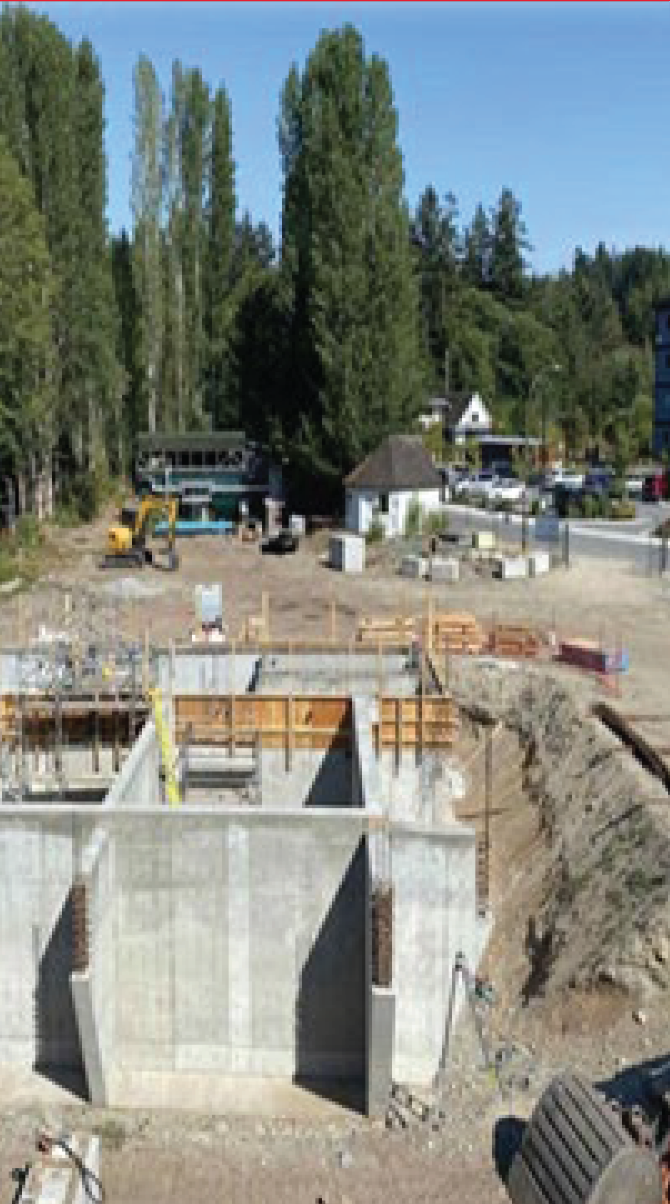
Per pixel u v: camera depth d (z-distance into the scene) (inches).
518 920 960.3
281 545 2354.8
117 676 1262.3
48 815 888.3
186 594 1969.7
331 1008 906.7
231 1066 919.0
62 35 2689.5
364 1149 781.9
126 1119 836.6
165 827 888.3
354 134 2551.7
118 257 3412.9
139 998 918.4
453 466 3732.8
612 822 941.2
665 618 1688.0
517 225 6171.3
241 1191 740.7
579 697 1235.9
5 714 1232.2
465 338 5167.3
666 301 3646.7
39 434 2701.8
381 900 791.7
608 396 5452.8
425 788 1227.9
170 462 2763.3
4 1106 855.7
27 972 912.3
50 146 2659.9
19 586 2004.2
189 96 3304.6
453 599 1854.1
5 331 2333.9
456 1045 844.6
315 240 2556.6
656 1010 766.5
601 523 2598.4
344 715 1250.6
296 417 2733.8
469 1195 713.6
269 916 898.7
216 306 3499.0
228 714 1259.2
